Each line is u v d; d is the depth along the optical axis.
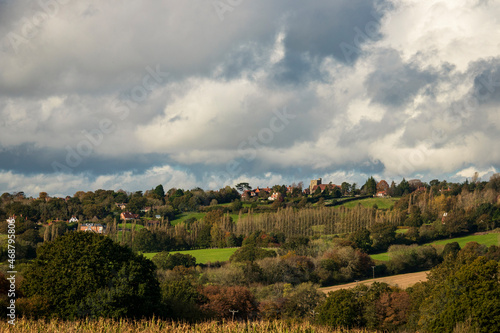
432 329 45.91
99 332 29.66
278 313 70.38
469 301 42.88
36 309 39.34
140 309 44.41
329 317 59.97
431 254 122.00
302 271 101.12
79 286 42.72
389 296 63.47
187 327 32.50
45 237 135.50
